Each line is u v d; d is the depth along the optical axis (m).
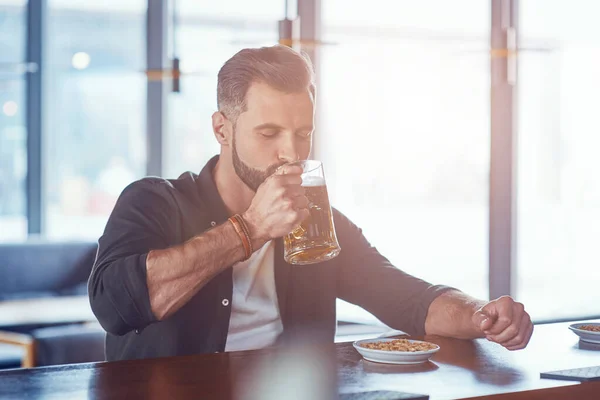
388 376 1.28
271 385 1.21
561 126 5.48
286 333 1.89
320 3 3.35
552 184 5.64
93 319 3.42
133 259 1.52
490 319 1.49
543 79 5.41
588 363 1.40
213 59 4.71
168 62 4.09
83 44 5.23
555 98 5.42
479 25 4.53
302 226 1.49
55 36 5.17
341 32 5.08
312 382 1.23
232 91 1.75
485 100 3.36
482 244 6.70
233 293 1.82
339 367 1.35
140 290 1.49
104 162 5.31
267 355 1.45
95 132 5.28
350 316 3.92
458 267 6.11
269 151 1.74
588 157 5.42
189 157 4.32
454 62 4.07
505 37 3.22
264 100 1.71
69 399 1.12
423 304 1.78
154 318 1.52
